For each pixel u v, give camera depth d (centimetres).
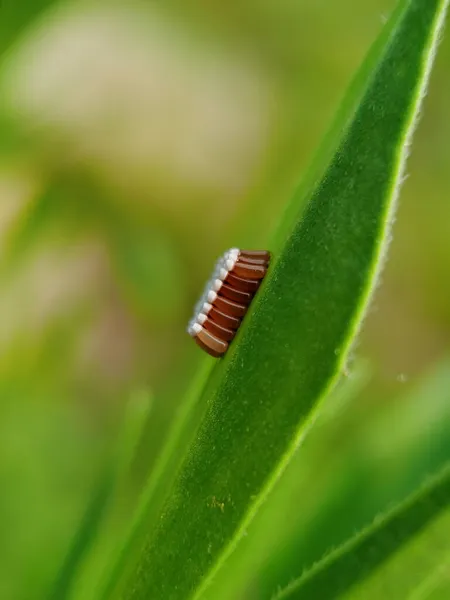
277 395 6
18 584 10
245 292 7
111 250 14
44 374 13
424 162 17
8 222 12
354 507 9
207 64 16
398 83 6
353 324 6
